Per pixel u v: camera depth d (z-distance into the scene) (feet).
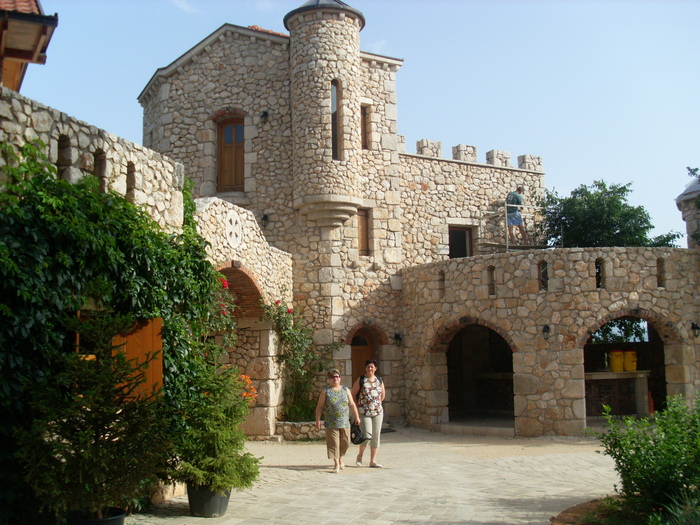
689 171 59.31
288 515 24.14
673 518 20.47
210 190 57.77
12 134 20.85
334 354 54.54
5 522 18.71
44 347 19.83
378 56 60.59
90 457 18.62
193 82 59.67
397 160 60.70
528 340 48.32
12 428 18.69
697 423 24.06
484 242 64.44
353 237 56.85
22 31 25.45
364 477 32.32
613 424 24.97
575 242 67.31
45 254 20.21
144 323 24.26
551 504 25.49
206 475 23.59
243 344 49.93
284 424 49.57
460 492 28.22
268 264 49.29
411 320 56.85
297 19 56.49
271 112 57.67
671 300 49.08
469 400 62.64
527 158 69.51
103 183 24.47
